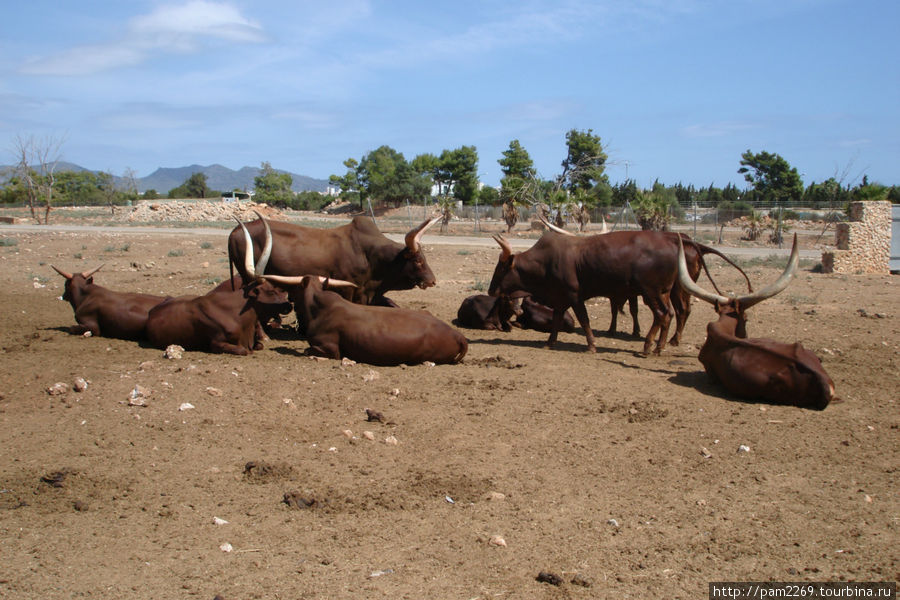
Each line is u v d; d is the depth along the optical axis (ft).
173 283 60.44
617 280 35.22
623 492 18.84
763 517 17.51
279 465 19.67
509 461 20.75
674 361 34.12
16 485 18.40
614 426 23.89
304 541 15.93
